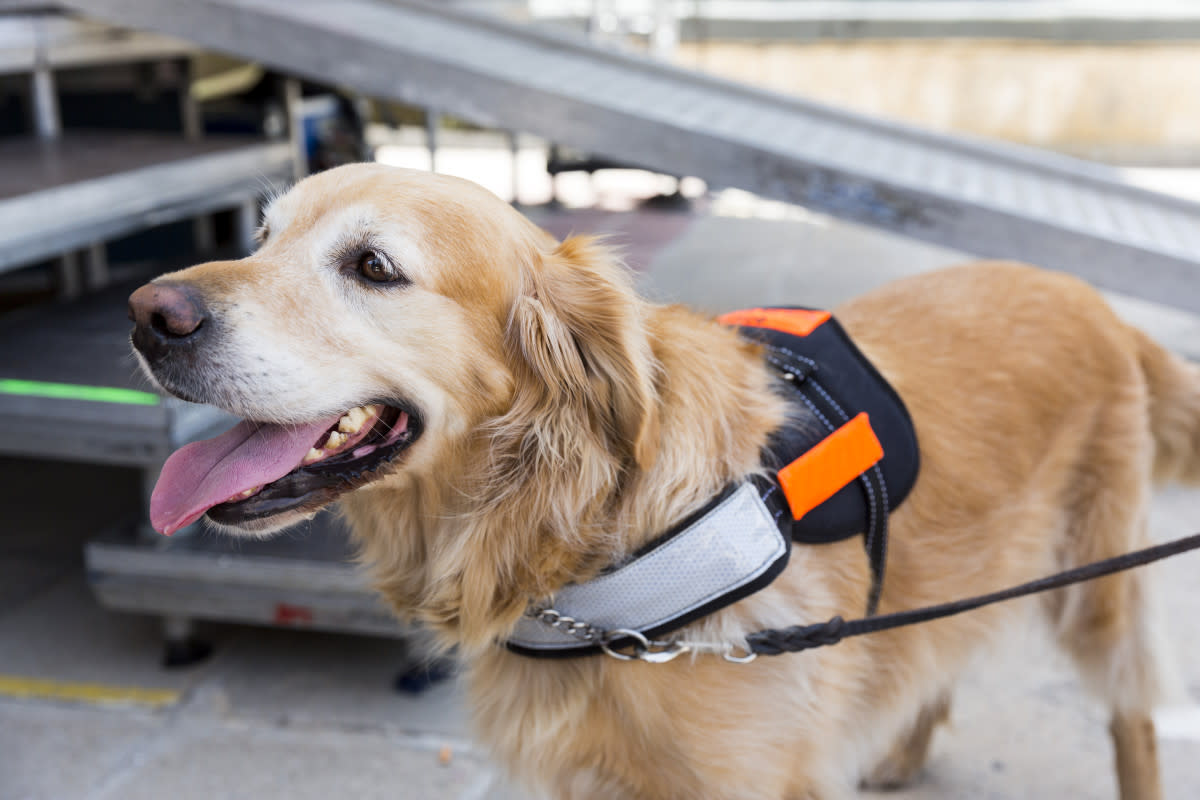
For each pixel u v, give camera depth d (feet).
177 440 9.49
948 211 13.11
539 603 5.99
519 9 26.03
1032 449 7.48
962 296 7.99
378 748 9.09
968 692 9.99
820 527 6.21
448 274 5.62
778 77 39.29
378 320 5.55
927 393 7.25
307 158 18.57
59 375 9.93
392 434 5.74
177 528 5.46
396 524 6.33
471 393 5.79
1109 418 7.89
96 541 9.80
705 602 5.76
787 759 6.20
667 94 15.08
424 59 12.88
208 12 12.81
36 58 12.87
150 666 10.27
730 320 7.09
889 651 6.98
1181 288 12.94
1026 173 16.53
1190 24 36.14
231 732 9.29
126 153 13.62
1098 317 8.14
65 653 10.46
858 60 38.70
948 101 38.73
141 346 5.36
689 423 5.89
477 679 6.58
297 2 14.53
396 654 10.58
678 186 29.73
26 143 14.85
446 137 38.75
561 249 6.22
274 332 5.36
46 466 15.23
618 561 5.84
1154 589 8.15
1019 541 7.52
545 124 13.16
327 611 9.45
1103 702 8.18
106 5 12.80
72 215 10.62
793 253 24.77
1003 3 39.04
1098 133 38.19
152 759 8.90
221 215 17.54
